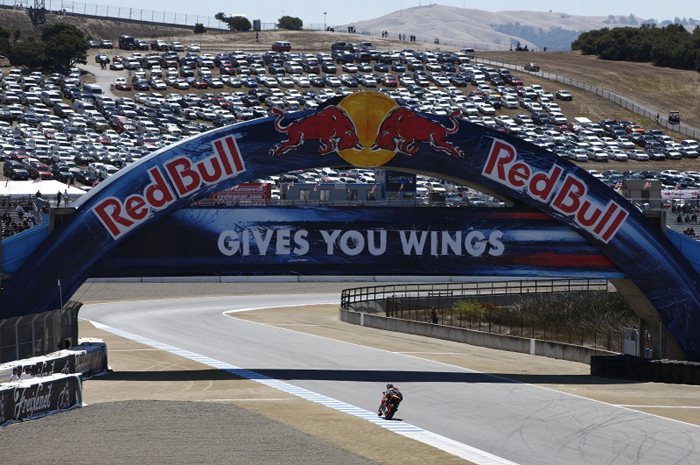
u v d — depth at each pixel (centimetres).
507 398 11312
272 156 12081
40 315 11262
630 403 11019
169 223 11994
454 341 18812
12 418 8706
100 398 10438
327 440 8406
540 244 12744
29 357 11144
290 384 11994
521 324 18662
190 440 8062
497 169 12512
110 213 11612
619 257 12794
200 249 12088
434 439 8662
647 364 12975
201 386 11612
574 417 10025
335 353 15812
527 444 8575
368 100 12225
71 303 12744
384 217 12538
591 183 12688
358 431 8906
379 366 14275
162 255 11969
